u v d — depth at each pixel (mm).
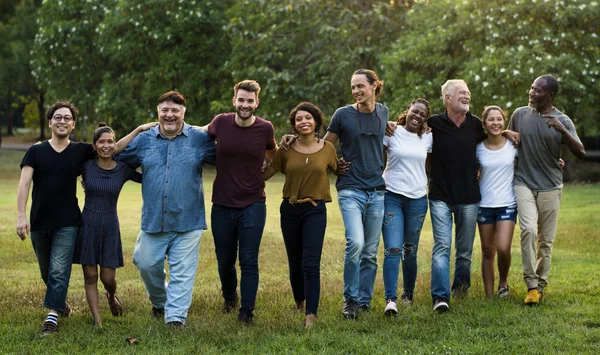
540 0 18172
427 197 5887
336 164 5395
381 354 4414
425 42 19516
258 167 5281
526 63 17766
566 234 9906
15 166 26766
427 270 7520
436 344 4668
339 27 21516
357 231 5309
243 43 22078
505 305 5609
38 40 26250
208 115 25688
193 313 5609
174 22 23625
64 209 5074
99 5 25484
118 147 5258
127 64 25719
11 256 8492
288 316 5379
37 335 4926
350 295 5387
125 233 10602
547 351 4453
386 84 20453
